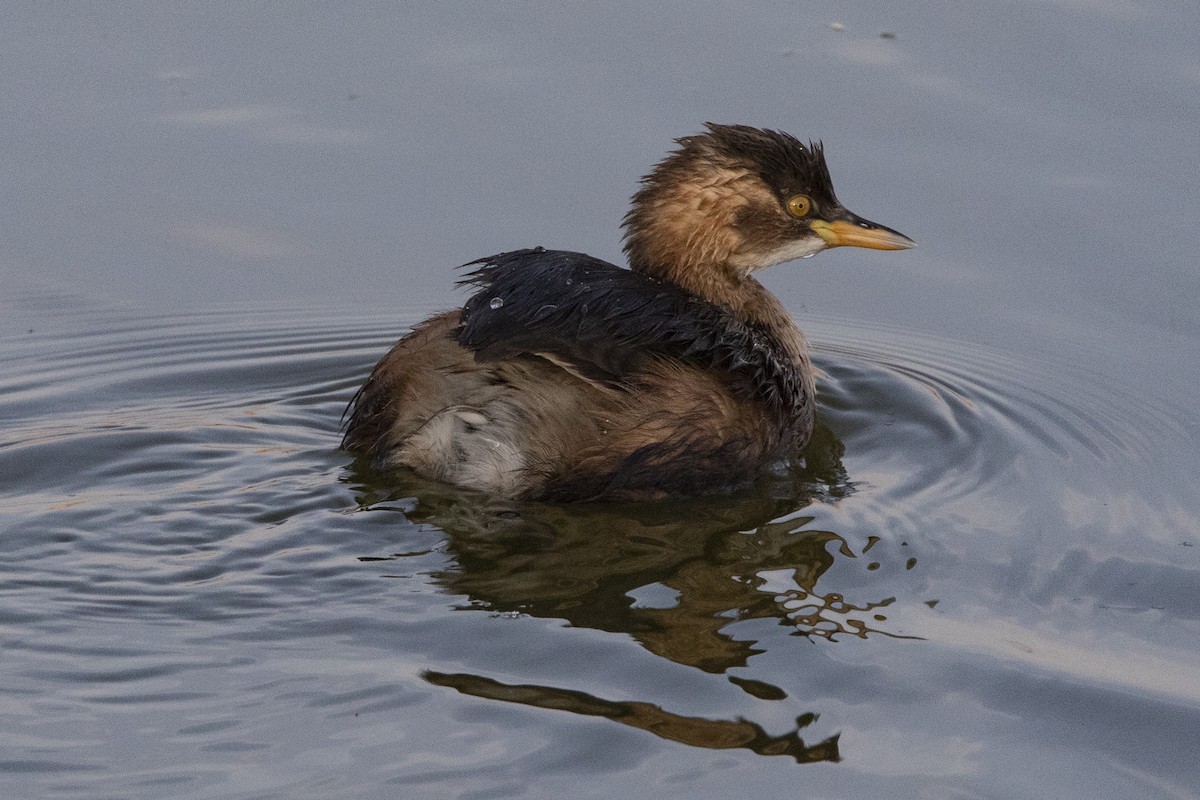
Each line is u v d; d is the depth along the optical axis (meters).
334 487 12.38
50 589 10.62
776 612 10.50
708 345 12.58
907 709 9.40
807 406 13.77
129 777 8.47
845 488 12.75
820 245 14.20
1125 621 10.70
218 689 9.37
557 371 12.06
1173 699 9.65
